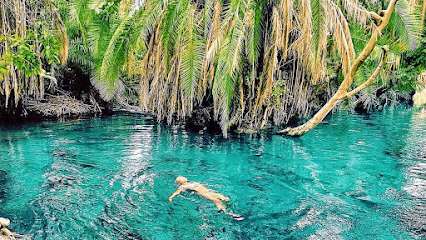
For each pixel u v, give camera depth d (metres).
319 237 3.30
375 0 8.76
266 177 5.22
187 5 6.50
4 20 7.25
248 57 7.17
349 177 5.21
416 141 8.07
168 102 9.35
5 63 4.75
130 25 7.34
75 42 11.39
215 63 7.30
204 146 7.32
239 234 3.38
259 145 7.48
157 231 3.42
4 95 9.95
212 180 5.06
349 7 6.68
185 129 9.48
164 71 8.20
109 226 3.50
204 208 4.01
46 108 11.47
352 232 3.39
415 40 8.14
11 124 9.64
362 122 11.63
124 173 5.28
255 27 6.98
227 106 6.52
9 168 5.39
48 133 8.50
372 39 6.54
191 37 6.50
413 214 3.80
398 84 13.27
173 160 6.13
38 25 7.58
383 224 3.56
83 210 3.87
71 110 12.12
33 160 5.89
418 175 5.27
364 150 7.07
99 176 5.09
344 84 7.48
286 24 6.62
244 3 5.96
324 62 7.42
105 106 14.09
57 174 5.14
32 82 9.25
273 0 7.23
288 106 9.95
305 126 8.26
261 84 8.44
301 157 6.46
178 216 3.77
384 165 5.88
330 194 4.48
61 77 12.50
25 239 3.17
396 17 8.04
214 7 6.62
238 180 5.07
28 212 3.77
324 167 5.78
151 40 8.16
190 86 6.67
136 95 15.88
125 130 9.22
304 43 7.05
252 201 4.24
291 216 3.80
